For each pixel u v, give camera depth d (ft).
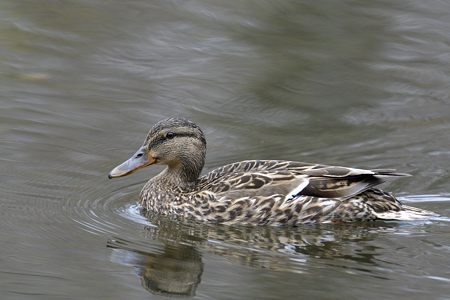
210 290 39.01
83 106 59.52
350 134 58.18
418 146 56.70
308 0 75.56
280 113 60.70
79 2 73.61
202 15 73.05
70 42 68.33
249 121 59.31
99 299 37.86
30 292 38.11
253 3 74.74
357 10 74.69
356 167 53.67
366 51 69.36
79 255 42.01
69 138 55.11
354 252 43.47
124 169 48.65
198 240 44.73
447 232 45.83
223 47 68.74
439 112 61.41
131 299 37.99
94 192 49.42
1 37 67.92
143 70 65.26
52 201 47.75
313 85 64.34
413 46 70.33
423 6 75.36
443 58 68.95
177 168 49.11
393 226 46.68
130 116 58.54
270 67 66.69
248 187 47.39
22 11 71.92
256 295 38.58
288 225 47.01
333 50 69.10
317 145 56.39
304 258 42.78
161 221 47.24
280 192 47.14
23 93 60.75
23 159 51.98
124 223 46.39
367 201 47.42
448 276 40.81
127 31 70.18
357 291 39.06
